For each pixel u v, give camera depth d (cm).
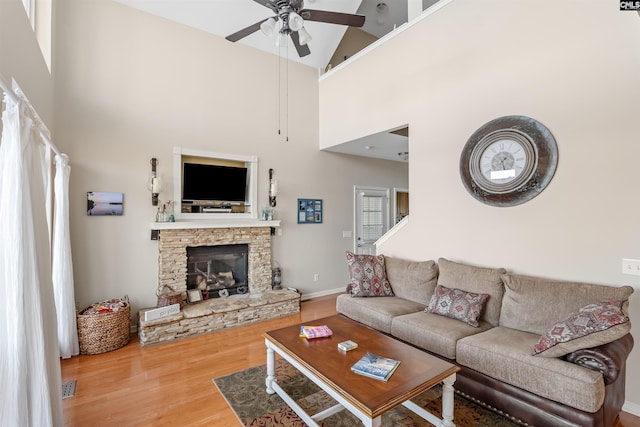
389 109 420
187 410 229
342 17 276
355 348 222
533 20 280
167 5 400
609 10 239
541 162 273
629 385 229
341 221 595
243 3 419
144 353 324
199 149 434
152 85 400
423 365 196
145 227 393
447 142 348
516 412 208
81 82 355
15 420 143
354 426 214
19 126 147
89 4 361
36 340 153
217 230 438
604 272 242
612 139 238
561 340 196
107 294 368
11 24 175
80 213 353
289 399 228
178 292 398
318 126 559
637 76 227
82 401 240
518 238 290
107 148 369
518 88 289
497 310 279
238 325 406
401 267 374
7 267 144
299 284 537
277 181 508
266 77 498
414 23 385
